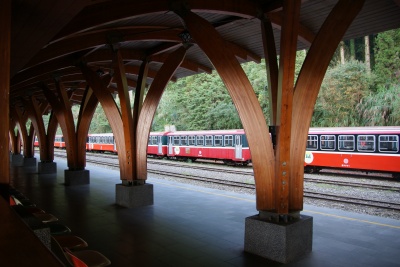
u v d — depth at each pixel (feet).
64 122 55.36
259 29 35.06
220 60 23.38
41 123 68.44
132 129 37.40
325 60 21.98
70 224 29.81
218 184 55.11
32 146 84.53
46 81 57.26
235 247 23.88
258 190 22.94
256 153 22.77
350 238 26.02
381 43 109.91
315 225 29.76
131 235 26.61
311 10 29.96
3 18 12.37
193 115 144.15
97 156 121.49
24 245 4.57
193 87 148.77
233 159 87.40
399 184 55.16
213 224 29.76
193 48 42.16
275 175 22.25
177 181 60.13
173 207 36.68
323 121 103.76
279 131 21.43
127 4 24.97
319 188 51.75
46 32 22.29
